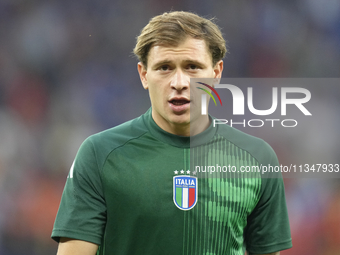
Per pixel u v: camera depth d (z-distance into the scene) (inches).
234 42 1221.7
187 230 282.0
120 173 283.9
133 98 1173.7
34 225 957.2
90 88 1171.9
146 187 281.6
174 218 280.5
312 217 911.0
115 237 281.3
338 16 1210.0
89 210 278.5
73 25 1194.6
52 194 1015.0
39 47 1172.5
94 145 293.6
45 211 981.2
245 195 297.4
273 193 312.3
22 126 1109.1
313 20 1216.2
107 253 284.2
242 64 1219.2
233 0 1229.7
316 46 1213.7
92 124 1142.3
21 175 1035.9
